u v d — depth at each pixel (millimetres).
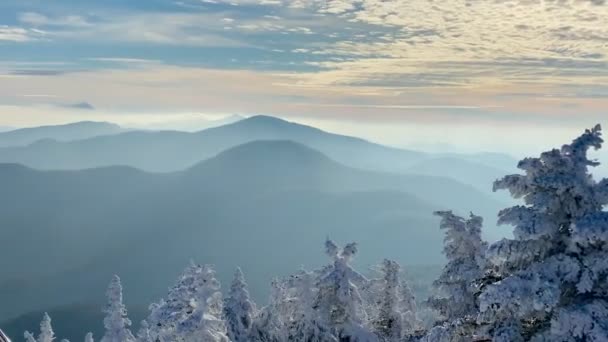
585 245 10664
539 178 10734
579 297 11141
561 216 11094
